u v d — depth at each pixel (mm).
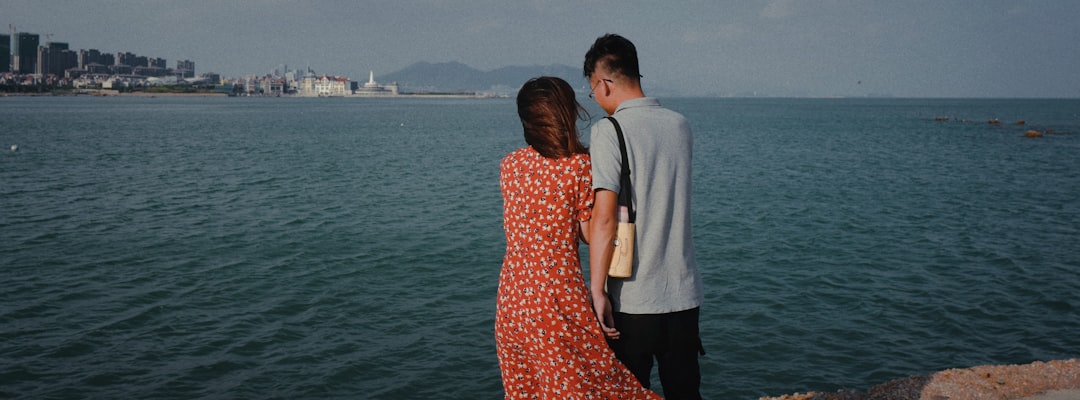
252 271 12273
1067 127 71250
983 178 26922
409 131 63500
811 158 36062
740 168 30641
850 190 23172
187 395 7512
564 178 2568
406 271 12391
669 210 2625
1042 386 4199
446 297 10906
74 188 22844
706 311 10039
